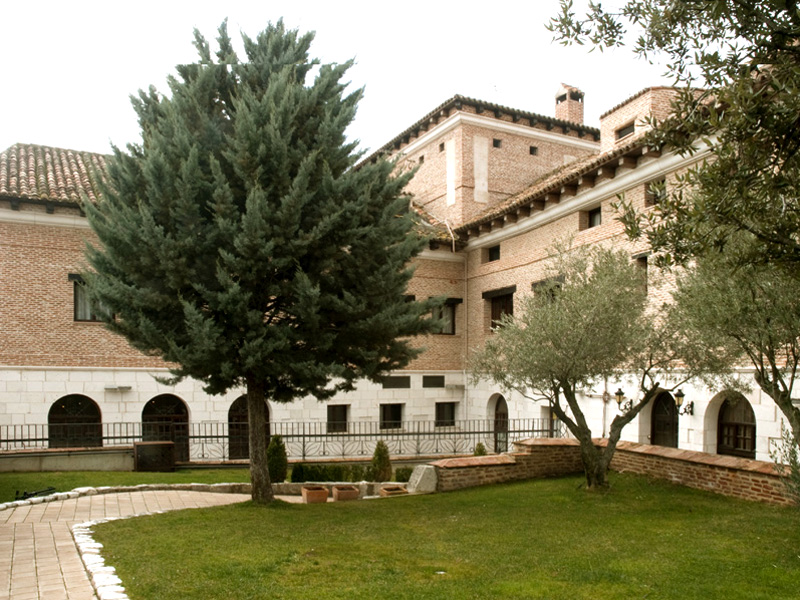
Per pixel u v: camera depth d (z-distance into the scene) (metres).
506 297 22.67
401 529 9.52
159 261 10.16
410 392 23.70
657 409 17.03
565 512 10.58
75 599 5.92
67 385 18.62
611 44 7.34
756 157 5.74
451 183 25.08
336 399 22.50
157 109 11.28
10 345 18.03
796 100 5.34
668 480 12.70
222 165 10.77
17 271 18.23
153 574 6.71
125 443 19.09
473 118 24.67
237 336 10.30
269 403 21.34
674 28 6.83
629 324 11.02
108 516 10.67
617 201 16.91
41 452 16.00
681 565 7.56
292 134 11.16
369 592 6.42
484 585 6.78
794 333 8.23
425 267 24.08
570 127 26.39
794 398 12.83
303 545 8.34
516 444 14.96
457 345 24.67
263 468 11.60
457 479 13.55
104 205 10.91
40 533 8.84
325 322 11.09
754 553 8.02
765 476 10.74
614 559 7.84
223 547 8.05
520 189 25.45
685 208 6.25
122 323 10.67
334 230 10.68
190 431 20.05
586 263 12.05
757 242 6.79
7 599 5.93
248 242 9.84
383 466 16.75
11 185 18.25
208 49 11.42
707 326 8.91
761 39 5.71
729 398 12.78
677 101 6.75
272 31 11.82
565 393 11.88
